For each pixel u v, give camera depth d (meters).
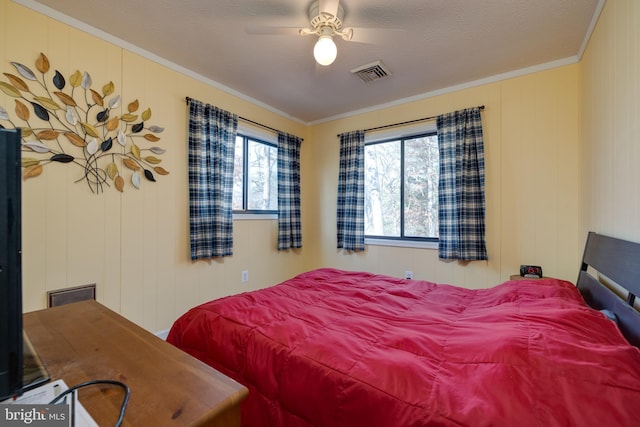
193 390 0.63
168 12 1.88
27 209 1.77
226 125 2.87
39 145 1.80
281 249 3.55
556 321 0.99
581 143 2.26
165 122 2.46
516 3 1.76
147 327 2.34
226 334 1.24
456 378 0.81
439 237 2.88
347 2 1.76
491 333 0.97
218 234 2.79
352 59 2.41
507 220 2.61
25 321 1.00
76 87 1.95
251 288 3.25
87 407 0.57
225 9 1.86
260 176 3.47
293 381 0.98
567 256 2.36
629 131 1.33
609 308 1.24
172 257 2.51
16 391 0.56
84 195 2.00
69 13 1.88
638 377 0.67
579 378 0.69
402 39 2.12
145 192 2.33
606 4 1.63
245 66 2.55
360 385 0.85
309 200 3.98
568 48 2.23
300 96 3.18
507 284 1.64
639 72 1.23
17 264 0.55
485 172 2.71
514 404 0.67
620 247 1.28
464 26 1.98
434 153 3.11
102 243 2.08
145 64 2.32
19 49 1.73
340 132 3.72
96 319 1.03
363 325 1.22
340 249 3.69
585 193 2.14
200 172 2.66
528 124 2.52
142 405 0.57
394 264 3.27
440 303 1.56
